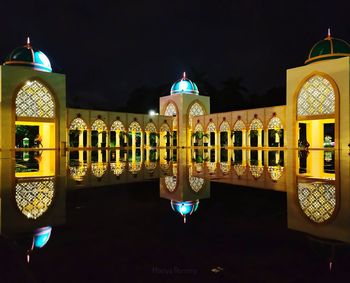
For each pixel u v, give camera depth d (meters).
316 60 23.34
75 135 34.94
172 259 2.14
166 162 13.13
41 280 1.80
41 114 24.42
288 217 3.44
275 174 8.20
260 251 2.30
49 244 2.49
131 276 1.85
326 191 5.35
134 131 32.59
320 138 24.41
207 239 2.61
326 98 22.50
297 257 2.17
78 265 2.03
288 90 25.08
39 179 7.18
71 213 3.68
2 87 22.67
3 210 3.86
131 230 2.92
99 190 5.54
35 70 24.05
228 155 18.59
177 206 4.10
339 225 3.09
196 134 35.19
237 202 4.39
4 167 10.23
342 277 1.83
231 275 1.87
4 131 22.66
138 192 5.33
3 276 1.85
